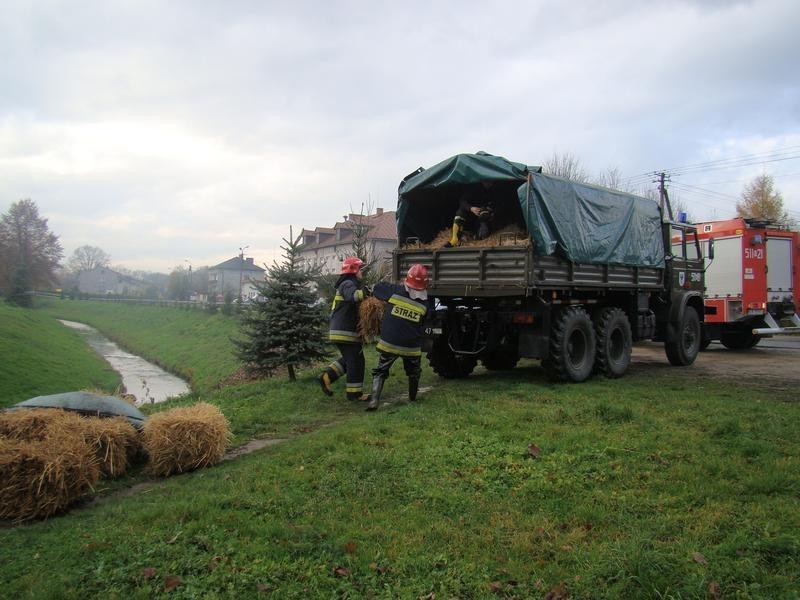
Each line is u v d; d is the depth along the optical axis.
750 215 41.81
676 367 12.02
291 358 11.49
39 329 36.59
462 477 5.07
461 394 8.61
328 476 5.15
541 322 9.07
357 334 8.59
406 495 4.75
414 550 3.82
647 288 11.37
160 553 3.84
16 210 77.44
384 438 6.21
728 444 5.58
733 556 3.48
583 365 9.53
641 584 3.23
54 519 4.68
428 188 9.57
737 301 15.65
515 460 5.39
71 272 148.62
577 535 3.89
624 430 6.14
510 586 3.42
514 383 9.48
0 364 21.58
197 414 6.07
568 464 5.22
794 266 16.44
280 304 11.66
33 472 4.70
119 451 5.74
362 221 18.48
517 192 8.98
